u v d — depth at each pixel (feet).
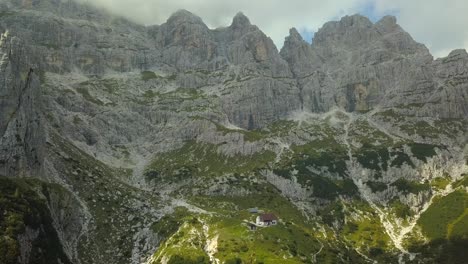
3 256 606.55
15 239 636.48
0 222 653.71
